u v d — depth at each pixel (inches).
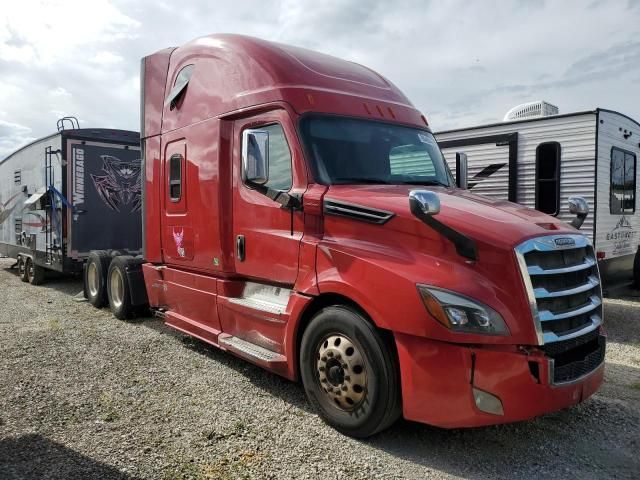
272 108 190.7
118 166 412.5
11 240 515.5
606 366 231.3
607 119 350.0
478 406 134.6
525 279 138.0
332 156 183.5
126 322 300.5
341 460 142.9
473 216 151.0
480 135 390.0
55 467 134.9
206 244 219.0
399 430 162.4
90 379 201.5
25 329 281.1
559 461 145.3
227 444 150.2
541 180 362.0
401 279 142.3
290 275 177.9
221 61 217.6
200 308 228.4
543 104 381.4
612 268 366.6
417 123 218.7
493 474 137.9
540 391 136.3
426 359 138.3
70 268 392.8
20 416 166.6
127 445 148.1
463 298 135.6
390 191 172.1
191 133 229.6
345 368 154.5
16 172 496.1
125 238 417.7
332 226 168.6
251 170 177.2
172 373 209.8
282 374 179.2
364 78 217.8
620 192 372.8
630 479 136.4
